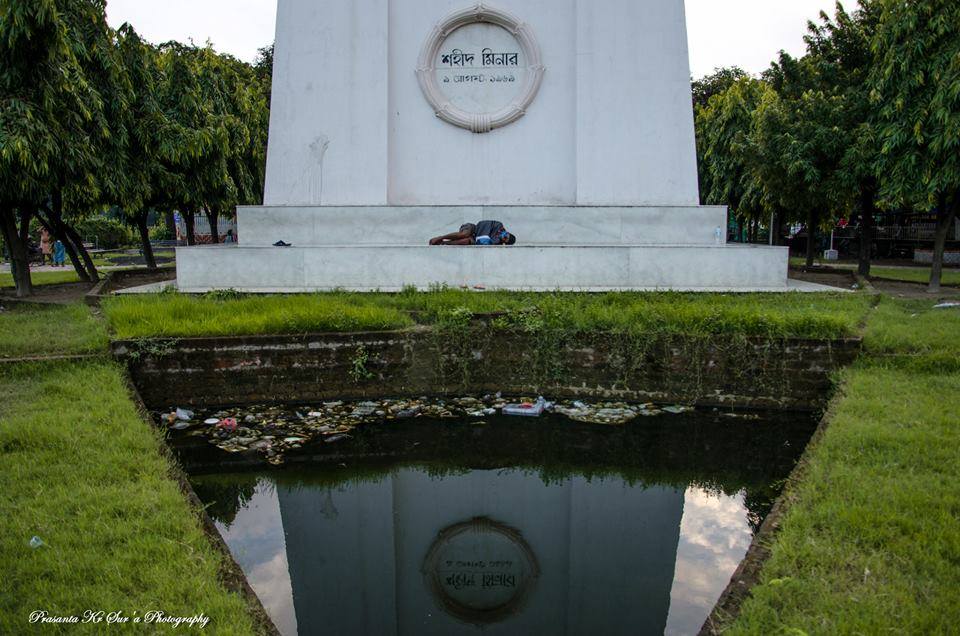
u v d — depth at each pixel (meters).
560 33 12.55
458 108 12.59
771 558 3.53
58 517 3.90
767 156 15.95
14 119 10.18
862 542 3.66
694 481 6.32
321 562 4.84
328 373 8.09
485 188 12.68
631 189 12.34
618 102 12.30
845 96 14.48
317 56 12.16
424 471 6.53
